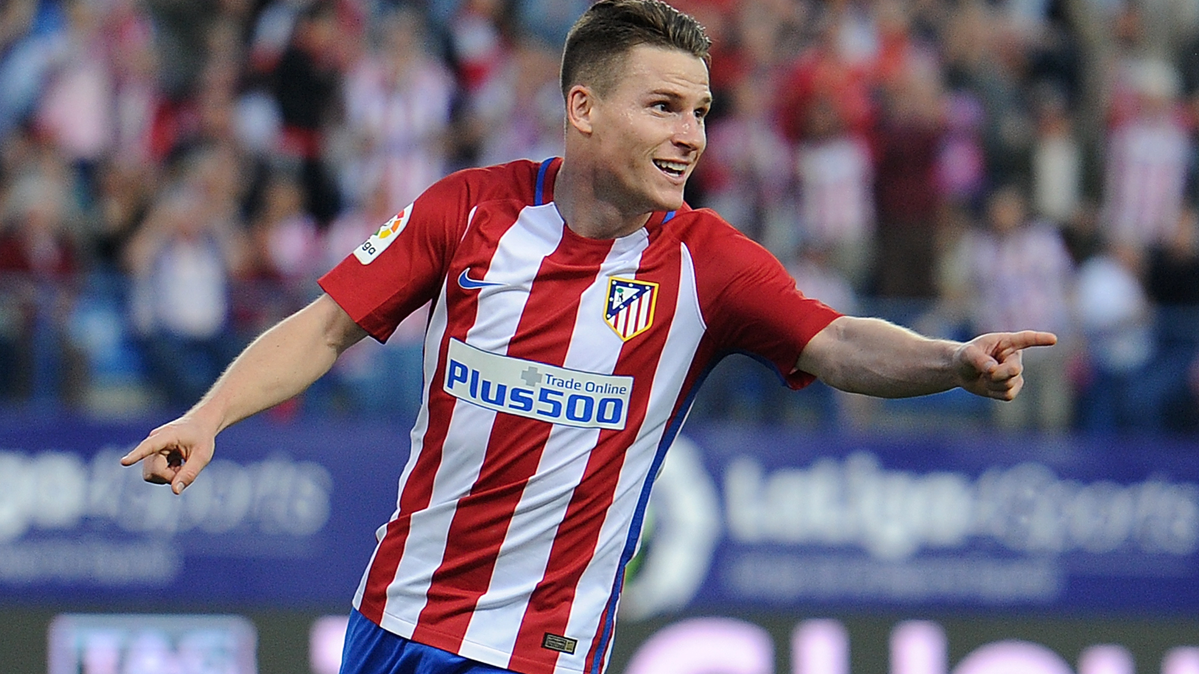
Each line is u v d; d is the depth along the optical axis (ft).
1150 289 100.68
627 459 35.58
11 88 96.68
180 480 32.17
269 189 95.30
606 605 36.24
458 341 35.37
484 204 35.68
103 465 76.59
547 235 35.32
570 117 34.99
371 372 80.48
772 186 102.47
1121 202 107.76
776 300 34.83
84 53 97.81
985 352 31.01
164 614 76.48
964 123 105.81
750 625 80.69
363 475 79.15
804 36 108.88
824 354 34.22
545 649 35.63
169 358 79.10
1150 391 86.17
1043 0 114.01
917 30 110.11
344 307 35.45
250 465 78.07
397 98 101.55
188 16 101.14
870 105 102.89
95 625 75.66
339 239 96.99
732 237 35.60
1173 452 84.94
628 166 34.14
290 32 100.73
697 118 34.65
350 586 78.33
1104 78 112.06
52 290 78.02
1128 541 84.02
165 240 88.02
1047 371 86.02
